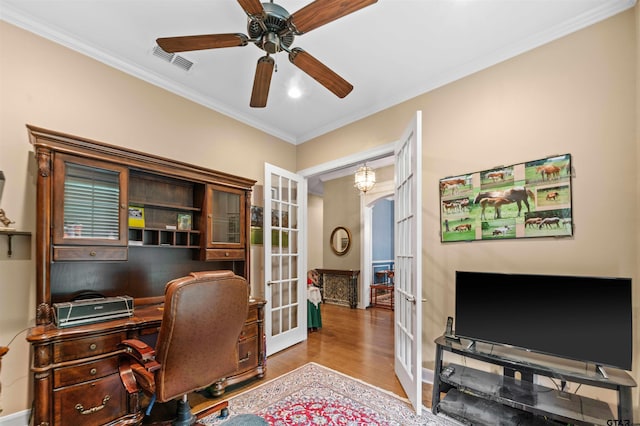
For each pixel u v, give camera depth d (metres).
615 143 1.92
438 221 2.72
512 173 2.32
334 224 6.89
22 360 1.96
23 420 1.94
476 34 2.22
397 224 2.91
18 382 1.94
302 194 4.18
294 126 3.90
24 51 2.06
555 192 2.12
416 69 2.66
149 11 1.99
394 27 2.14
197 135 3.09
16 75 2.02
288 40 1.71
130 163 2.24
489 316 2.12
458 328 2.25
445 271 2.64
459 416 2.04
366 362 3.18
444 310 2.63
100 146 2.07
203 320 1.66
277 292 3.66
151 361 1.61
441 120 2.77
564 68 2.12
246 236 3.13
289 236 3.92
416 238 2.23
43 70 2.13
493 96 2.46
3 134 1.96
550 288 1.90
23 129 2.04
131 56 2.48
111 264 2.39
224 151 3.36
